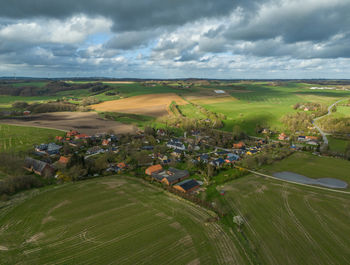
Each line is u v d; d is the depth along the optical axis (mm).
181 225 57406
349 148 117875
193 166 100312
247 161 103188
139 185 82188
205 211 64562
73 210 64500
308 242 51500
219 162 105062
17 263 44531
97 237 52781
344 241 52000
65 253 47406
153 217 61188
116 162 106375
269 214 63250
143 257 46406
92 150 121812
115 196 73312
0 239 51781
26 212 63094
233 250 48438
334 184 83188
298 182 84938
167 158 111625
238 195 74375
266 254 47500
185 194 72688
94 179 87000
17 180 76812
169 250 48406
